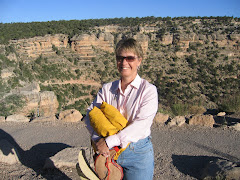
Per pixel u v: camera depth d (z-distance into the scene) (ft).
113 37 212.64
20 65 139.95
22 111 92.73
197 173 13.32
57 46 193.06
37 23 248.11
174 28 244.22
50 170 13.51
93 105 7.26
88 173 6.12
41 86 144.36
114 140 5.68
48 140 19.38
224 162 12.84
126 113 6.56
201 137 19.35
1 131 21.88
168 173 13.38
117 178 6.19
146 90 6.39
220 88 153.38
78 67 176.45
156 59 199.11
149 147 6.57
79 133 20.97
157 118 23.93
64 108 136.87
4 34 170.91
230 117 26.25
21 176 12.82
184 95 143.95
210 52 209.67
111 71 179.83
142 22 270.46
